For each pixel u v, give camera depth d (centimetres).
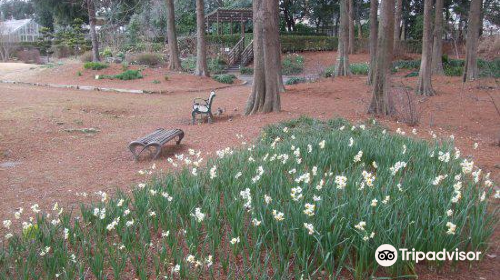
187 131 1070
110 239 409
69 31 4419
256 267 336
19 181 666
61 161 801
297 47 3966
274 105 1229
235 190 471
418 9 4438
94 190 616
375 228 356
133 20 3853
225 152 625
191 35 3788
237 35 3788
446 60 2755
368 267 334
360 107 1370
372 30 1973
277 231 361
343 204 381
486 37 2703
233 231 386
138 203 447
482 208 408
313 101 1548
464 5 3916
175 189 482
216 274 353
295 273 324
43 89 1934
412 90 1766
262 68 1220
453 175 516
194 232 384
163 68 2717
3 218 505
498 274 348
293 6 4481
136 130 1127
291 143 691
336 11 4612
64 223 419
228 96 1844
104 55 3061
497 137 996
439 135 948
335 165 577
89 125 1170
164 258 357
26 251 384
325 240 346
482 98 1617
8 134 977
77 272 353
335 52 3969
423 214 371
